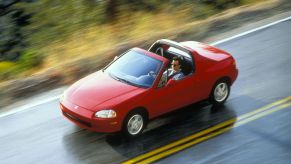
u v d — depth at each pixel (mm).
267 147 10297
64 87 12656
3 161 9438
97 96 10109
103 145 9992
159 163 9508
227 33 16531
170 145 10117
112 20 17375
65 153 9711
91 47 15961
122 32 16844
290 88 12914
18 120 10922
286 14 18125
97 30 16672
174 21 17781
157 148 9977
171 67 11211
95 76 10906
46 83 12656
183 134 10562
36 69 15398
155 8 18234
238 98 12336
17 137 10242
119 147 9938
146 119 10422
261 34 16469
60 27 16750
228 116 11445
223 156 9898
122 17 17406
